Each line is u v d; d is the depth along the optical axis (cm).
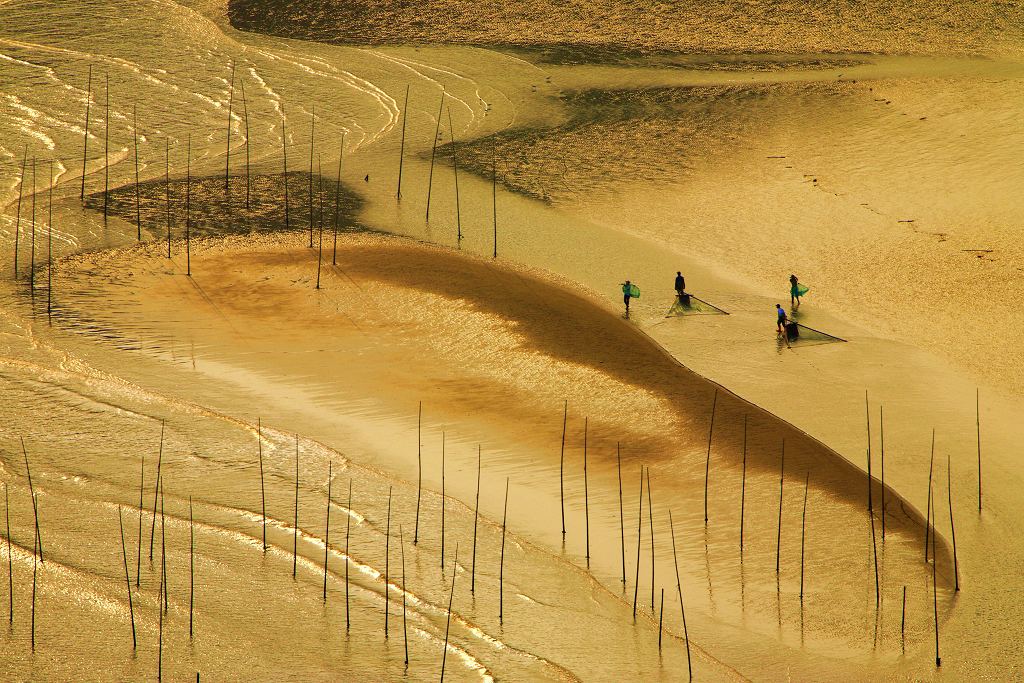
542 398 15100
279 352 16275
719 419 14538
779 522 11631
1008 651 9844
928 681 9462
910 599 10612
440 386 15362
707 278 19788
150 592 10400
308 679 9256
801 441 13888
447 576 10869
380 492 12412
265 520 11725
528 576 10931
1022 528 11819
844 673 9569
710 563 11225
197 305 17900
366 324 17438
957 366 16175
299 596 10450
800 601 10600
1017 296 18612
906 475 12988
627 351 16775
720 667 9625
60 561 10838
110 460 12862
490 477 12862
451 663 9531
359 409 14525
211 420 13988
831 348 16812
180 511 11838
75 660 9412
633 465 13288
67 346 16012
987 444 13738
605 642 9938
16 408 14000
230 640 9756
